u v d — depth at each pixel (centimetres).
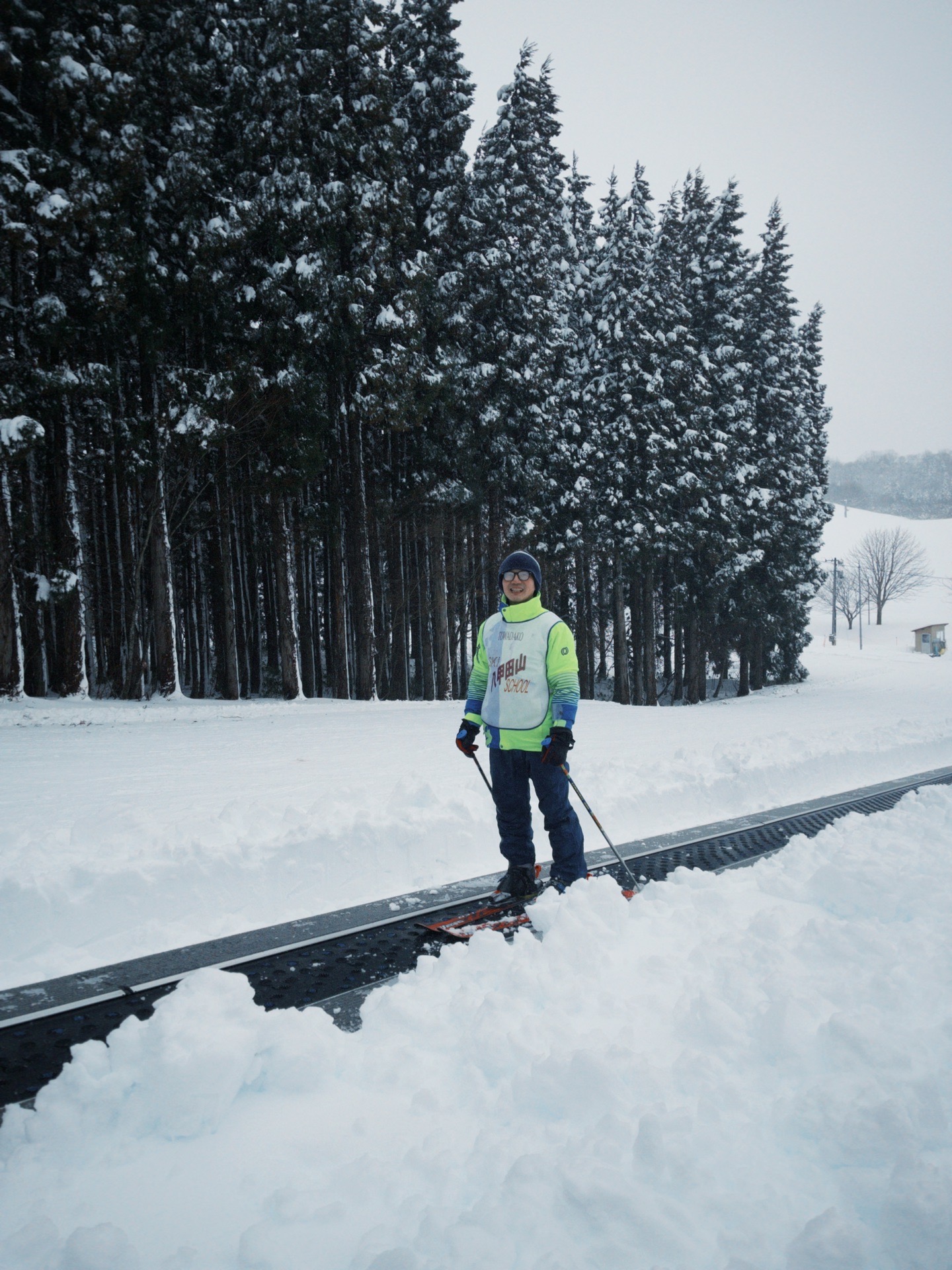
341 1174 163
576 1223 146
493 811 504
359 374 1825
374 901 377
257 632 2345
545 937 273
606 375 2548
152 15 1571
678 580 2905
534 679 372
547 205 2395
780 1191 156
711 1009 219
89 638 2214
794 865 381
